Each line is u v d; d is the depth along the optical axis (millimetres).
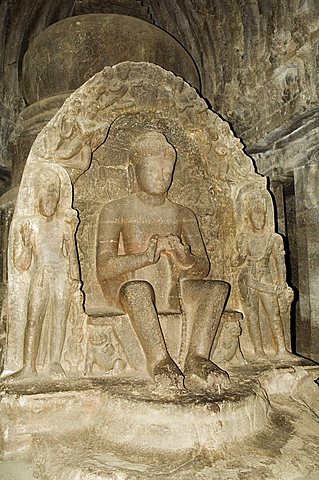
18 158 3795
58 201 2822
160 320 2908
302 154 3994
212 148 3305
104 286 3000
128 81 3080
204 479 2102
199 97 3262
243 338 3240
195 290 2932
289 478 2193
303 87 3680
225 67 4695
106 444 2357
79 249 3082
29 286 2738
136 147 3102
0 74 4625
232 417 2414
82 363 2799
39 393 2475
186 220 3197
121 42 3666
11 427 2443
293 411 2812
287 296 3275
